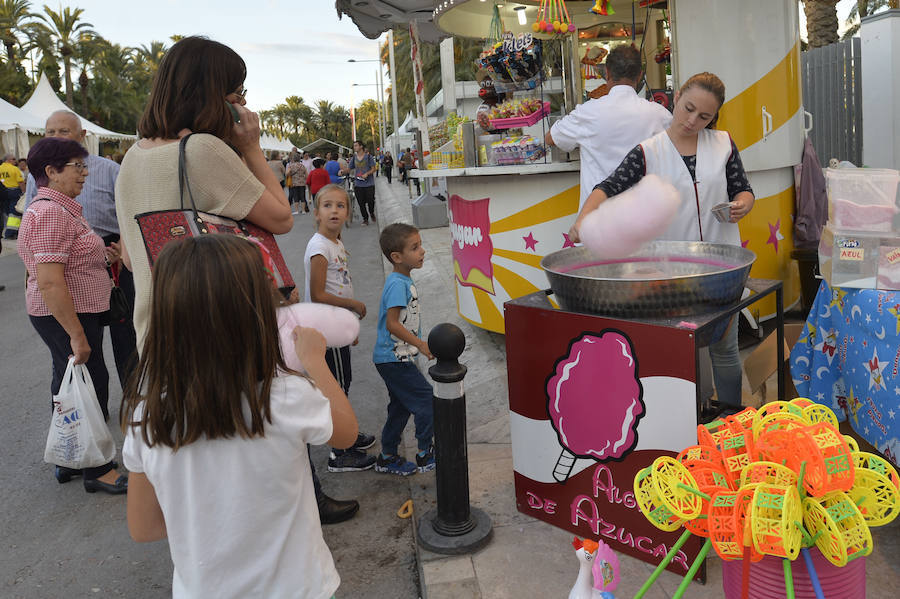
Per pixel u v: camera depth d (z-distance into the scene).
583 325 2.46
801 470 1.49
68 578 2.89
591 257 2.85
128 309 4.01
